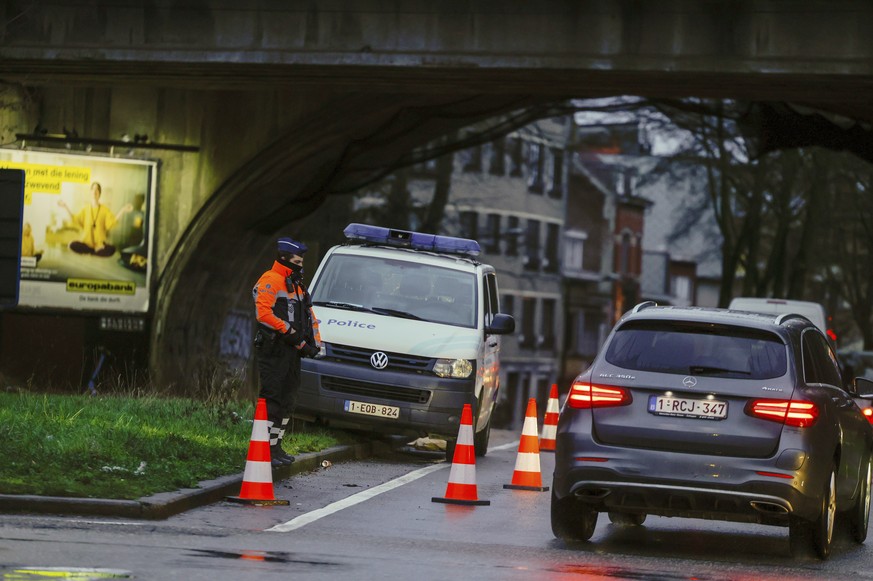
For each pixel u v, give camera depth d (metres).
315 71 59.53
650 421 25.27
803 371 25.81
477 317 43.78
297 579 20.16
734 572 23.73
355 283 44.25
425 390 41.59
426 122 71.69
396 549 24.31
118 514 26.19
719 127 107.81
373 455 43.94
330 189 75.81
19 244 34.41
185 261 72.19
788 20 54.81
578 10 56.25
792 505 24.81
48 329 71.94
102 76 64.12
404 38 57.47
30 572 19.39
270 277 34.94
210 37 59.00
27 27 60.38
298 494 32.25
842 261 143.00
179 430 39.00
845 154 114.69
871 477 31.72
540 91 62.94
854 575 24.44
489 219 193.25
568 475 25.59
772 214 139.25
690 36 55.53
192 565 20.88
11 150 71.94
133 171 71.88
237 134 71.44
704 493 24.86
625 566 23.73
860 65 54.34
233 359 79.88
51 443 32.31
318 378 41.91
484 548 25.25
